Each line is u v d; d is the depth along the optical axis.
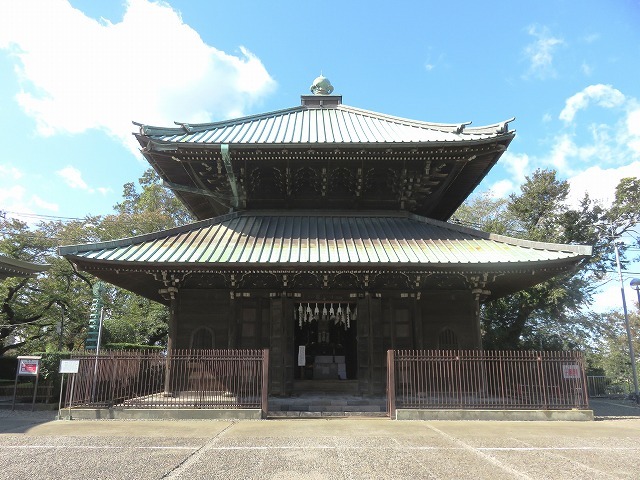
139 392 14.73
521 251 15.10
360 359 15.64
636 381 26.05
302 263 13.80
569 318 35.62
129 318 36.72
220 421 12.33
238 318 15.86
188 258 13.98
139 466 7.62
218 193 18.36
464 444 9.48
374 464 7.79
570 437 10.37
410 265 14.03
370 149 16.08
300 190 18.52
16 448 8.99
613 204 33.75
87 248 14.12
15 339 36.12
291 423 11.98
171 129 17.22
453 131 17.67
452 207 22.27
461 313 16.12
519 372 14.31
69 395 13.51
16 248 30.94
